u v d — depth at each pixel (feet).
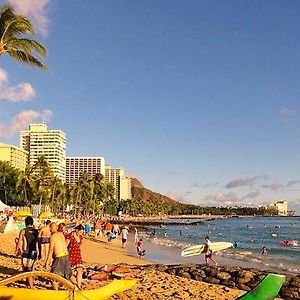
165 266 66.85
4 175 309.42
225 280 56.34
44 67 67.97
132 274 57.72
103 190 437.17
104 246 128.57
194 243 173.99
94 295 26.99
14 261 54.95
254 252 135.33
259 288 23.82
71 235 40.29
